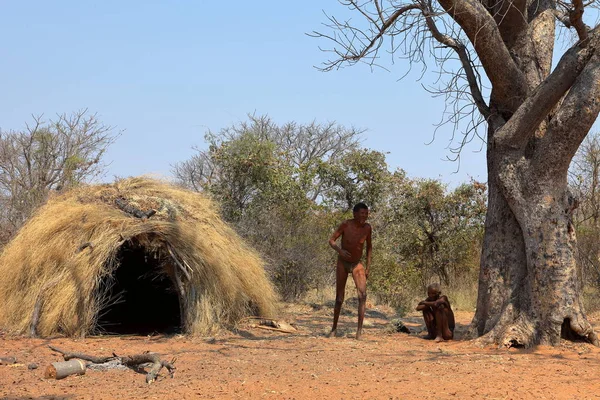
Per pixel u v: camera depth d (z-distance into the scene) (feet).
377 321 42.14
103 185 37.76
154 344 29.58
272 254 50.60
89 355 25.38
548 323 28.07
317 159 63.87
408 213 58.59
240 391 18.79
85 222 32.60
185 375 21.83
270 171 55.52
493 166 31.40
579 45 28.43
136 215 33.94
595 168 64.03
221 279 33.76
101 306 32.40
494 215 31.09
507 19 31.07
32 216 36.37
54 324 30.55
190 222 35.22
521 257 30.09
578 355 26.13
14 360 24.56
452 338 31.76
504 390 19.03
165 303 41.75
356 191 61.77
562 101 30.94
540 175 28.81
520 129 29.14
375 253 52.90
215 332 32.53
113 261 33.58
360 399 17.85
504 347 28.02
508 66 29.86
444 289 54.85
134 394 18.60
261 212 53.36
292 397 18.06
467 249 57.31
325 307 47.50
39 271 31.99
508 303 29.45
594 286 53.26
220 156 56.03
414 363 23.91
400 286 51.85
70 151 64.18
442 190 57.98
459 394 18.49
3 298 32.37
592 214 60.80
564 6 32.32
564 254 28.43
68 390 19.52
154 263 36.04
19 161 64.23
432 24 32.30
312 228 53.72
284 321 36.42
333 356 26.02
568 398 18.19
